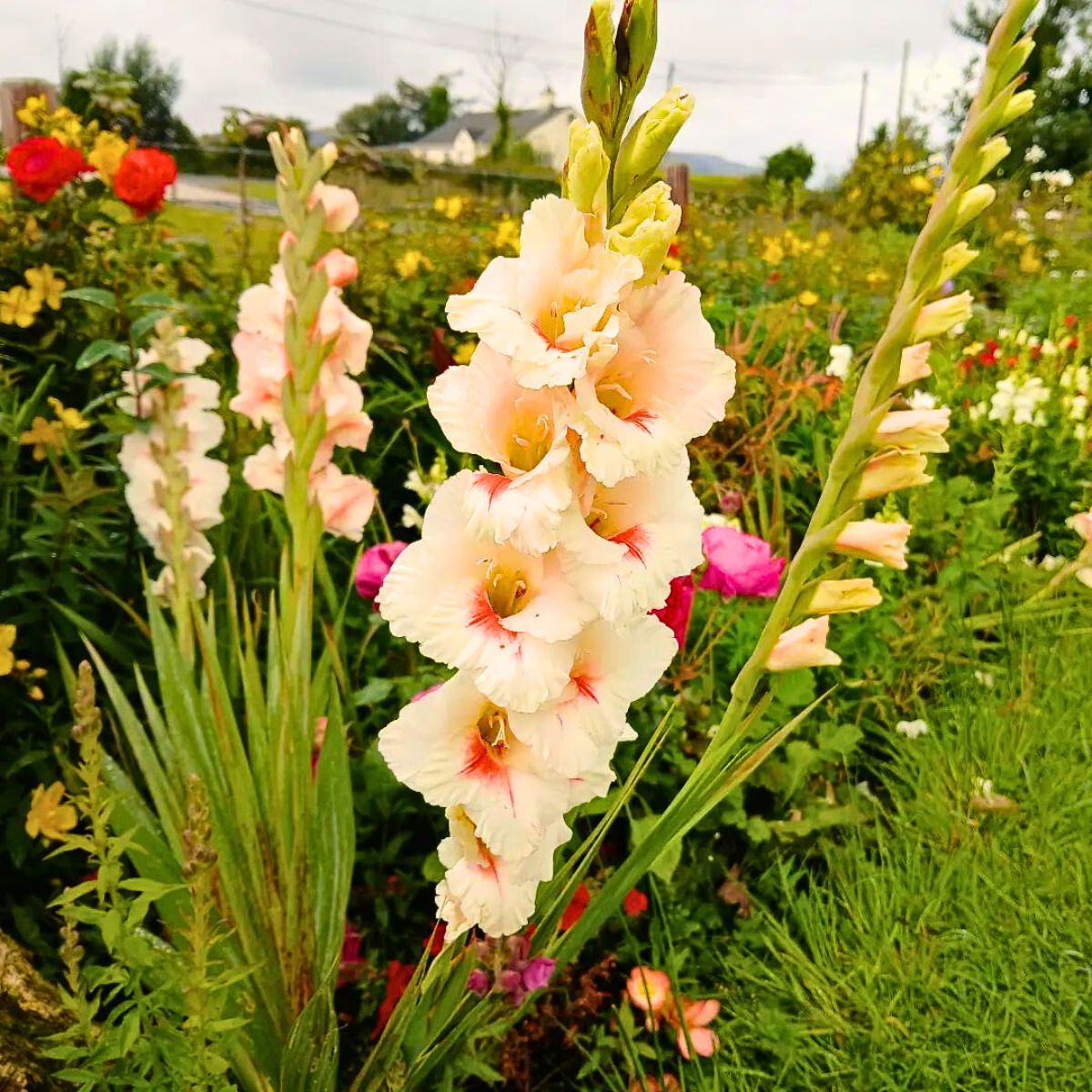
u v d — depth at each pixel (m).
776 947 2.31
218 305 3.57
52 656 2.44
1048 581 3.58
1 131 4.64
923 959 2.04
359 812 2.41
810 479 4.08
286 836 1.78
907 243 9.41
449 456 3.83
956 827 2.43
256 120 2.89
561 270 1.06
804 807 2.63
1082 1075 1.83
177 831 1.82
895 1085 1.86
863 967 2.06
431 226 6.14
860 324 6.26
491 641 1.12
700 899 2.43
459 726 1.21
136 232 3.26
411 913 2.34
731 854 2.58
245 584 2.76
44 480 2.51
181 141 26.17
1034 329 6.38
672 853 2.19
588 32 1.10
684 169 7.84
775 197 11.02
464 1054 1.71
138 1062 1.43
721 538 2.50
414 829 2.45
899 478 1.34
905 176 14.15
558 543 1.11
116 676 2.59
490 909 1.28
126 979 1.34
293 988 1.74
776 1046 1.97
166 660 1.94
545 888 1.64
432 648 1.12
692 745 2.58
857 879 2.34
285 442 2.22
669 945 2.13
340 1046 2.06
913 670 3.16
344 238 4.72
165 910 1.70
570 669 1.15
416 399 3.84
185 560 2.23
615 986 2.26
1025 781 2.55
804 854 2.52
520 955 1.56
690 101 1.10
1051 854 2.30
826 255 8.05
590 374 1.05
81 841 1.32
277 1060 1.74
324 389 2.13
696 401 1.11
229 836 1.76
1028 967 2.02
